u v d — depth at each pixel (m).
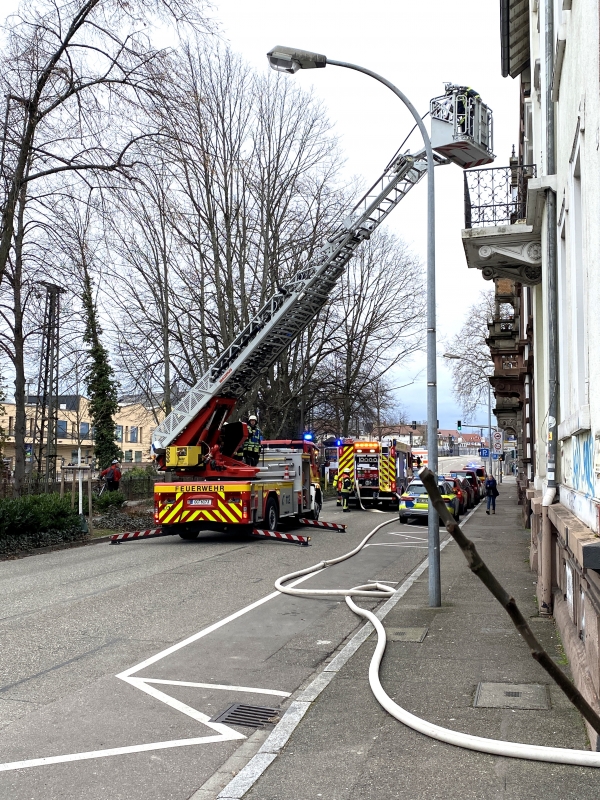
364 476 31.52
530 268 12.50
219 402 19.17
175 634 8.47
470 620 8.52
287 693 6.30
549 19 9.45
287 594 10.98
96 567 13.97
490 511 30.20
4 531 16.27
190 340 29.98
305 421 42.56
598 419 4.60
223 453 19.61
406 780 4.31
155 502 18.28
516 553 15.48
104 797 4.28
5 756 4.89
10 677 6.76
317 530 21.44
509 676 6.24
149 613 9.62
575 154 6.01
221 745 5.11
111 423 34.72
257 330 19.34
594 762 4.38
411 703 5.64
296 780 4.39
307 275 19.23
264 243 30.91
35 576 12.96
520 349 25.83
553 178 9.00
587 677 4.75
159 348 29.64
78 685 6.52
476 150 14.67
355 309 39.78
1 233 16.92
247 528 18.00
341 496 32.59
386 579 12.55
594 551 4.01
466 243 12.09
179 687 6.47
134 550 16.77
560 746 4.69
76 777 4.56
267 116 30.47
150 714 5.76
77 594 11.01
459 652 7.09
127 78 15.89
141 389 30.81
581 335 6.46
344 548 17.12
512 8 15.56
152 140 16.28
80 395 45.12
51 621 9.14
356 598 10.70
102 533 20.16
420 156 18.62
